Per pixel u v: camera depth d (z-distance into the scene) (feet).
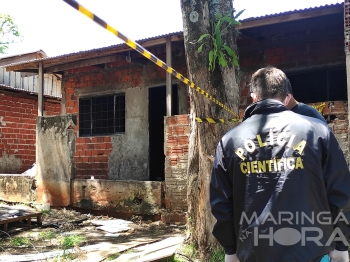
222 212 5.60
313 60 24.57
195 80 12.65
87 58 27.91
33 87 42.19
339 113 18.61
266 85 5.97
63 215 24.20
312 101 24.97
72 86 34.27
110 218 23.65
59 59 28.60
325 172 5.24
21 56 42.75
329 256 5.61
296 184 5.06
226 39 12.54
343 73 24.14
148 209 22.52
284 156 5.19
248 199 5.29
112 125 32.53
